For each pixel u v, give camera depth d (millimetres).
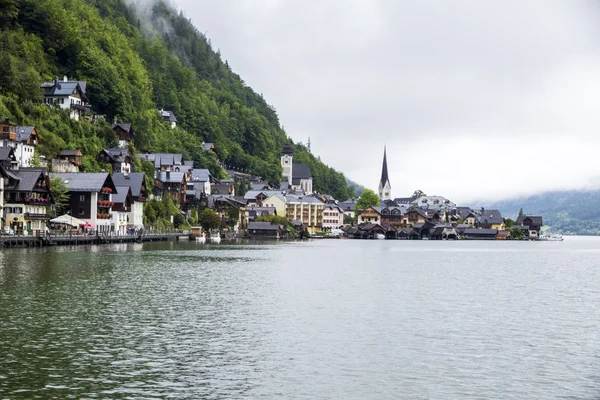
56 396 31531
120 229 168375
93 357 38375
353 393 33000
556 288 78375
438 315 54969
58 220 140375
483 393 33375
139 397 31750
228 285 72500
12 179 128125
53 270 79375
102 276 75625
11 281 68000
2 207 125250
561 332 48375
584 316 55844
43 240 124562
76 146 183875
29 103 180500
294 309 56469
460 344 43750
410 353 41000
